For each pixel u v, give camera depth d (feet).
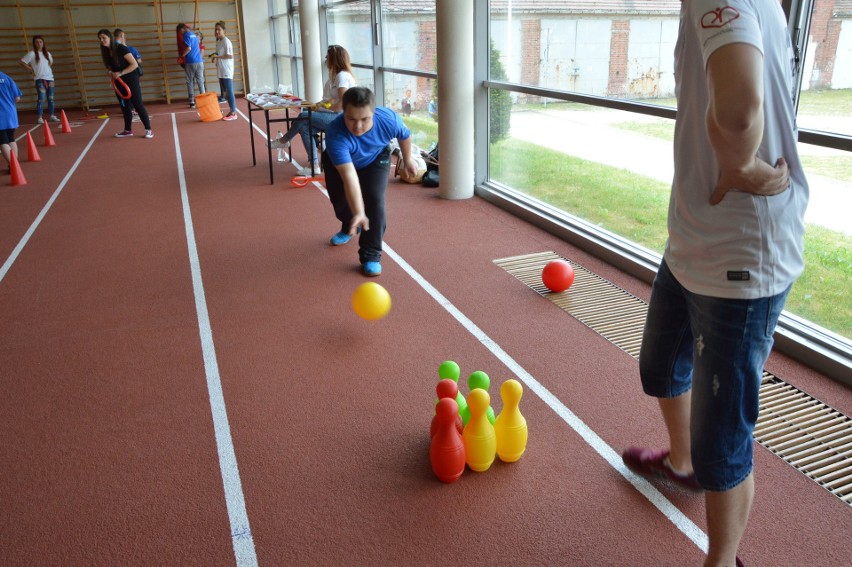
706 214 5.01
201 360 11.01
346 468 8.20
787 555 6.66
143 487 7.95
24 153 31.40
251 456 8.48
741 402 5.20
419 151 23.66
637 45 14.23
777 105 4.82
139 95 34.47
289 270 15.05
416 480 7.95
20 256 16.42
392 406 9.54
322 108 23.22
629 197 15.76
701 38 4.42
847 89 9.46
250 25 53.42
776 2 4.88
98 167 27.35
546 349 11.09
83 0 49.73
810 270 11.07
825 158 10.42
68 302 13.52
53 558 6.88
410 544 6.94
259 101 24.09
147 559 6.84
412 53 27.55
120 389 10.16
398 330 11.93
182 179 24.67
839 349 9.98
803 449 8.41
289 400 9.75
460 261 15.40
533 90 17.89
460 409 8.46
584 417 9.14
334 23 39.34
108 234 18.07
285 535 7.11
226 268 15.26
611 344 11.21
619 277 14.25
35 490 7.94
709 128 4.42
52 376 10.59
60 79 50.93
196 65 48.78
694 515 7.25
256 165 26.89
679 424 6.98
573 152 17.57
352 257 15.85
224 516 7.43
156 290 14.05
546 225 17.51
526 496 7.63
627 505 7.44
